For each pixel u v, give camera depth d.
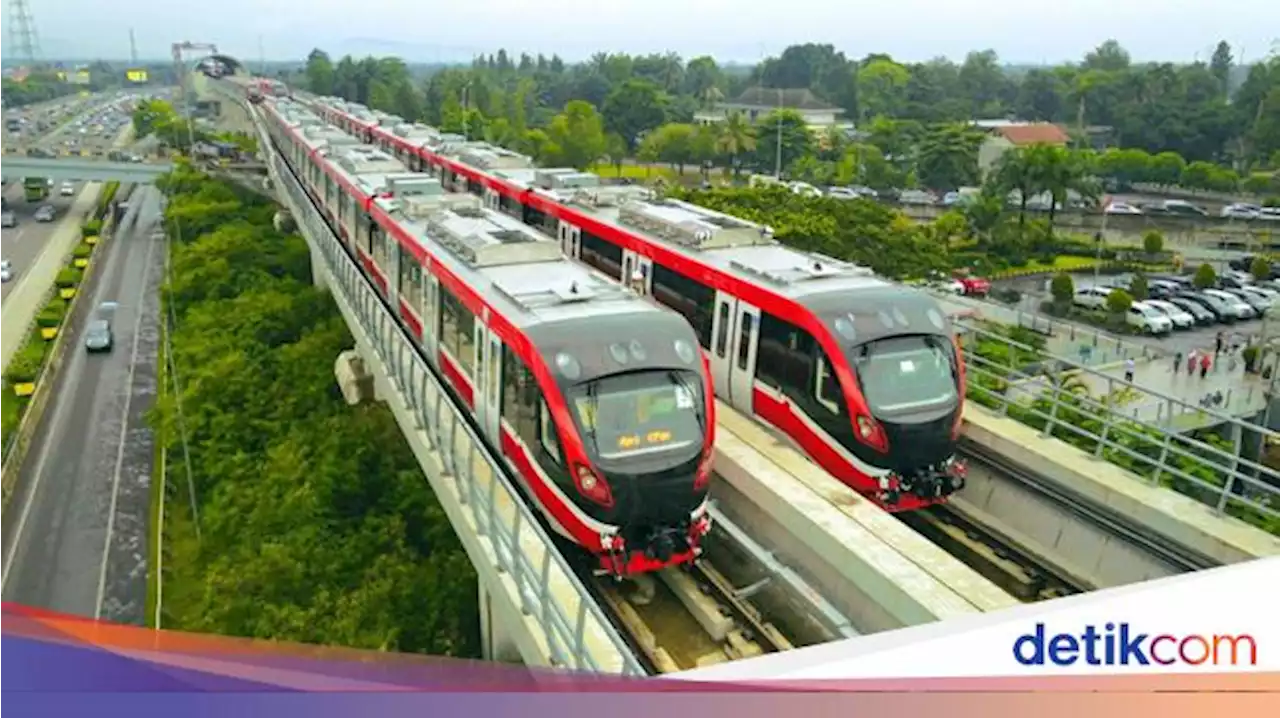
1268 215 63.41
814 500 13.23
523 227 19.09
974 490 16.66
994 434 16.39
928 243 36.59
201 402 32.19
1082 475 14.73
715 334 17.02
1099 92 96.44
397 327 19.48
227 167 73.25
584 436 12.24
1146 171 75.12
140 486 33.25
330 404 30.39
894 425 13.69
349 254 29.67
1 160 74.81
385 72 130.25
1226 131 81.94
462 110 83.81
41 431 37.75
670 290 18.59
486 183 31.16
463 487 14.05
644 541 12.56
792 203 36.66
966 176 73.00
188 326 39.41
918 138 80.19
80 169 75.75
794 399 14.95
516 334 13.38
